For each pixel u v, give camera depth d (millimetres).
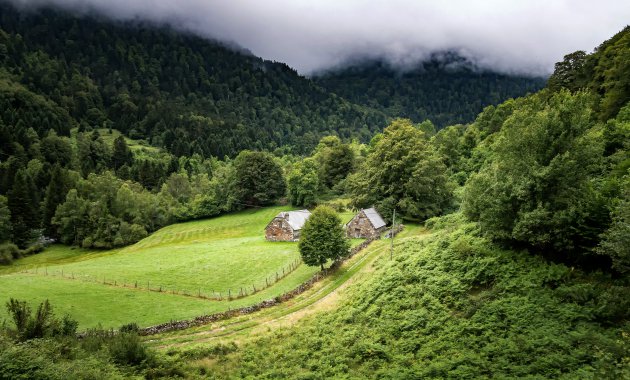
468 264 28328
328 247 50844
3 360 17625
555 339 17906
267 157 125875
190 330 35938
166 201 122438
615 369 14727
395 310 28359
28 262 89625
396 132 81125
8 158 137250
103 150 176375
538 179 24562
